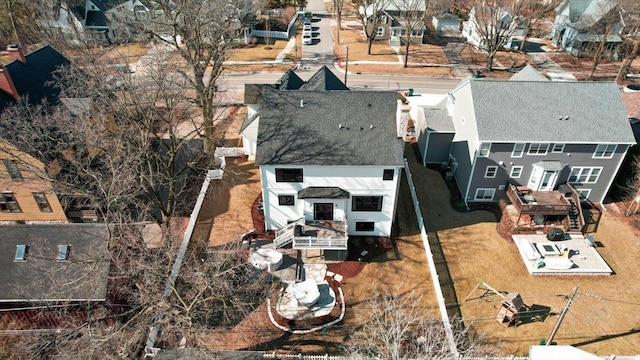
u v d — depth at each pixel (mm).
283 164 30281
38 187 33938
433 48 77812
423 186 41000
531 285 31141
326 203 32469
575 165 37281
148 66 42562
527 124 36156
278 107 32594
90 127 31531
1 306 26391
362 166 30391
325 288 29984
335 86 41125
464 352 23656
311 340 26531
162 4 38156
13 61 38375
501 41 67000
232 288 27344
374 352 25172
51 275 25938
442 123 42312
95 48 52156
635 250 34469
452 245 34375
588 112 36812
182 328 22672
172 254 24578
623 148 36312
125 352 21219
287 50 75312
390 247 33625
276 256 31234
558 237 34781
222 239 34000
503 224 36469
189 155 44688
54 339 22219
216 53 39875
